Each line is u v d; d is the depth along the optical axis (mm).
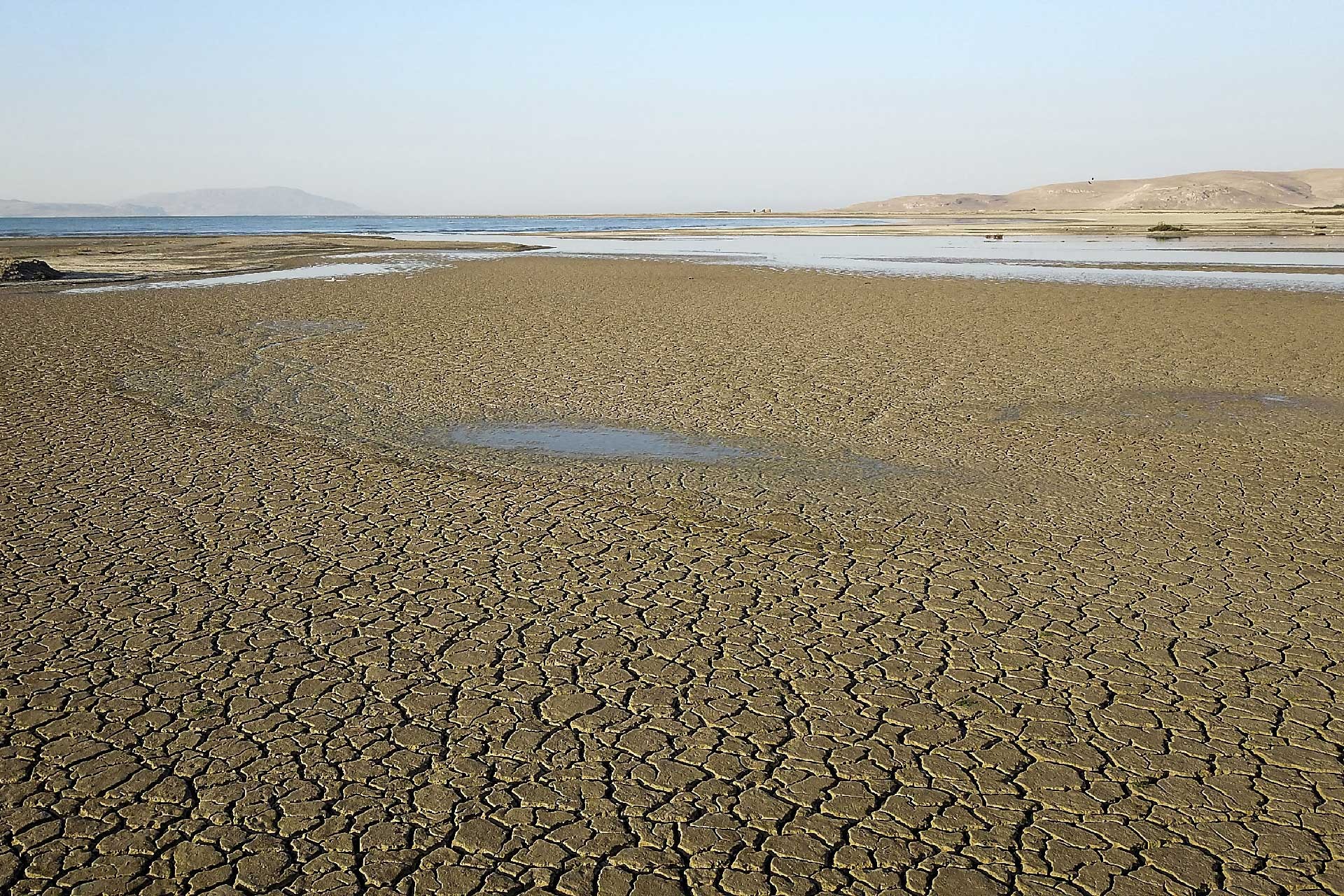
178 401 12016
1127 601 6348
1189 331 17422
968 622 6051
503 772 4523
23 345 15898
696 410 11602
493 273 30656
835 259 38281
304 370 14109
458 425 10953
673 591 6480
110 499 8250
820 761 4633
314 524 7695
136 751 4656
